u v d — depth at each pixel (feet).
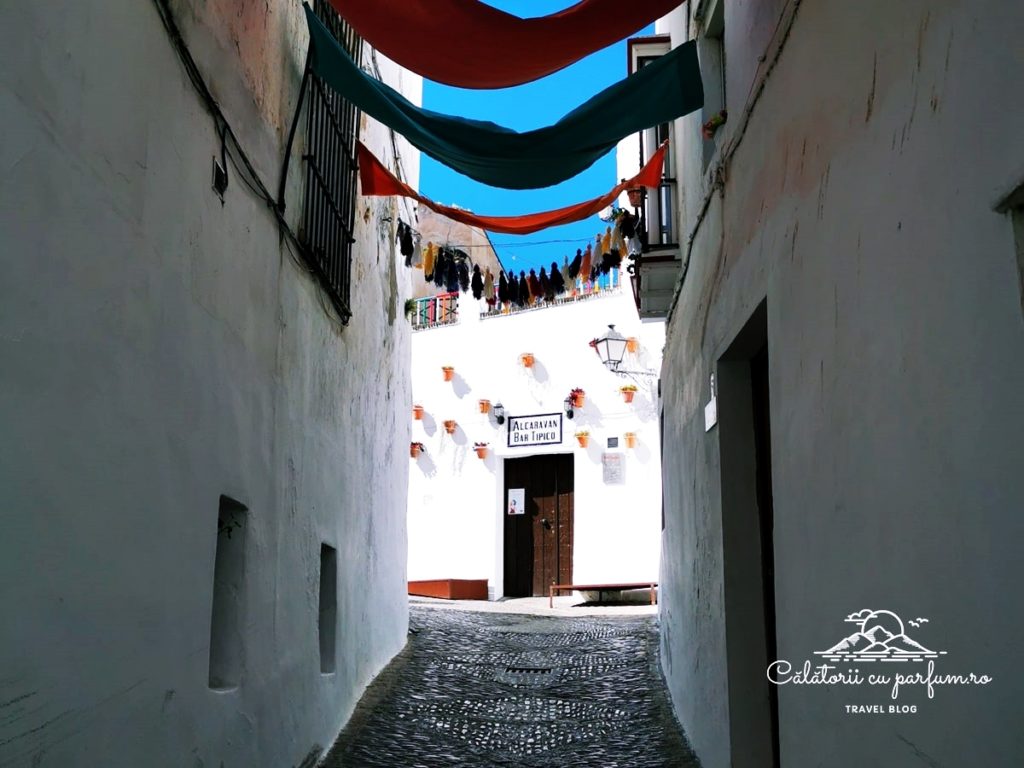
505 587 51.21
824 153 11.16
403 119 18.39
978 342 7.25
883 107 9.26
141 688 10.77
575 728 23.07
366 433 26.30
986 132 7.12
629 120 18.35
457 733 22.33
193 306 12.69
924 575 8.20
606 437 49.21
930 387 8.11
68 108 9.21
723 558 17.37
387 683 26.37
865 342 9.70
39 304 8.61
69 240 9.20
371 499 26.99
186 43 12.64
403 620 33.30
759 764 16.48
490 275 28.19
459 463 52.75
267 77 16.52
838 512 10.55
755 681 16.80
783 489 12.96
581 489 49.19
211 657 14.40
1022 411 6.57
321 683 19.94
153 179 11.34
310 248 18.84
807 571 11.79
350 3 15.98
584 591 47.75
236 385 14.57
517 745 21.59
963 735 7.45
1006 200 6.79
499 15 15.70
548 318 51.88
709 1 19.76
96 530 9.70
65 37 9.16
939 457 7.91
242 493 14.75
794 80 12.57
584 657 31.37
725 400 17.99
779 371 13.19
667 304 26.73
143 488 10.94
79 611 9.29
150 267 11.22
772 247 13.67
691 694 21.54
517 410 51.78
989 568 7.04
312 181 19.48
